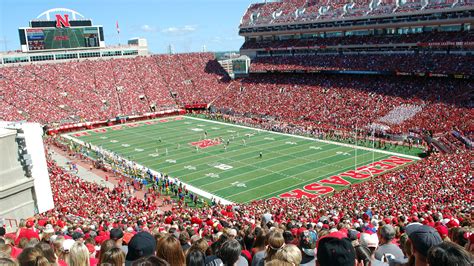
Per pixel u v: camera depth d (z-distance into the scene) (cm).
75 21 8850
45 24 8494
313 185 3759
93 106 7700
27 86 7625
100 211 2716
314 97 6981
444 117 5169
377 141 5200
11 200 1994
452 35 5994
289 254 500
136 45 9844
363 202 2597
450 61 5888
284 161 4553
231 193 3662
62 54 8819
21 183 2025
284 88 7694
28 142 2067
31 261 537
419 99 5747
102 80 8481
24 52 8356
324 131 5675
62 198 3033
